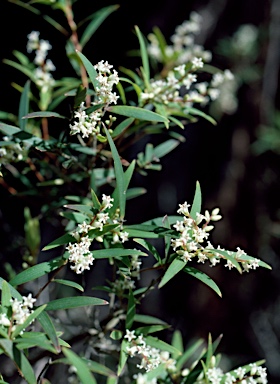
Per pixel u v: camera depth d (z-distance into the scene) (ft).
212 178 4.75
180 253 1.81
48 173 2.50
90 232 1.85
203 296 4.88
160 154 2.38
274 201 4.75
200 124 4.66
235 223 4.74
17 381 3.04
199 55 2.57
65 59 3.41
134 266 2.02
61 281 1.85
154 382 1.74
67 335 2.72
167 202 4.71
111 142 1.83
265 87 4.42
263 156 4.70
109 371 1.77
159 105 2.17
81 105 1.89
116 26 3.71
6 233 3.41
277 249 4.89
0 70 3.43
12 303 1.70
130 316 1.94
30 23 3.46
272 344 4.95
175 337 2.35
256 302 4.97
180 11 4.06
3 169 2.39
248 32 4.10
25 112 2.24
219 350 4.87
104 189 3.23
